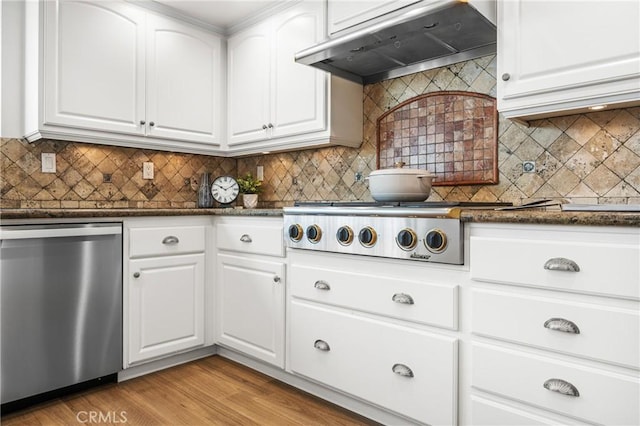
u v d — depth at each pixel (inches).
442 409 60.3
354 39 75.1
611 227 46.9
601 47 58.1
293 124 98.7
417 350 63.1
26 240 73.7
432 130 88.7
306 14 95.0
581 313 48.8
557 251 50.2
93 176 102.7
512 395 54.0
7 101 91.0
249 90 109.3
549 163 73.9
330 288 75.0
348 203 77.5
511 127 78.4
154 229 90.3
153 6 102.0
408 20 67.9
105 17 94.1
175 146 107.0
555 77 62.1
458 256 58.1
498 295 55.0
